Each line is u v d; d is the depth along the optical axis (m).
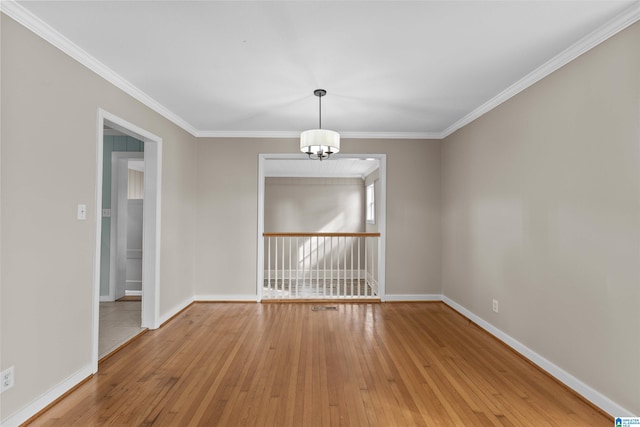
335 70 2.86
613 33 2.12
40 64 2.14
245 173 4.95
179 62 2.71
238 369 2.72
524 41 2.38
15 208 1.96
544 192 2.75
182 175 4.45
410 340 3.39
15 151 1.96
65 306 2.34
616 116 2.10
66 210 2.35
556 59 2.59
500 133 3.41
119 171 5.08
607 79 2.16
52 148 2.23
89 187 2.60
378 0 1.94
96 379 2.55
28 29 2.05
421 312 4.41
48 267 2.20
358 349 3.14
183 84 3.16
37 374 2.10
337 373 2.66
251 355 2.99
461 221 4.32
